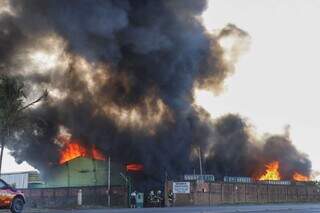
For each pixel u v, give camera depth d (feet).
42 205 165.89
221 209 104.22
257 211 93.30
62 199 175.42
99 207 152.66
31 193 181.57
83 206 158.30
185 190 169.99
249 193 201.36
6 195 84.69
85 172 241.35
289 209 103.55
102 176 237.45
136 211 101.45
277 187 219.61
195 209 108.27
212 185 181.27
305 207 119.96
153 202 169.99
